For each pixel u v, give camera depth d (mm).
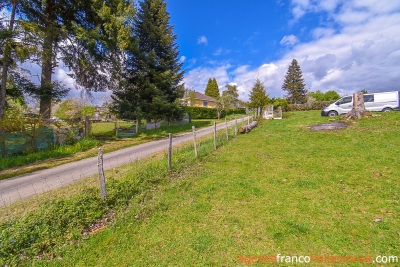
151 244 2887
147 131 17156
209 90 64250
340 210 3402
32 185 5660
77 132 11922
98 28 11859
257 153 7395
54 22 11070
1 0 9297
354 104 11602
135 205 3926
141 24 17453
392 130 8109
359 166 5227
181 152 8125
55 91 11828
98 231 3229
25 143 9438
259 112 25750
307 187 4340
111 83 15844
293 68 54656
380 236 2730
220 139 10828
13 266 2463
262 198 4027
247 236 2930
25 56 9523
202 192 4477
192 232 3102
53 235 3012
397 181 4211
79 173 6586
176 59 19953
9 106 10656
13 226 3002
